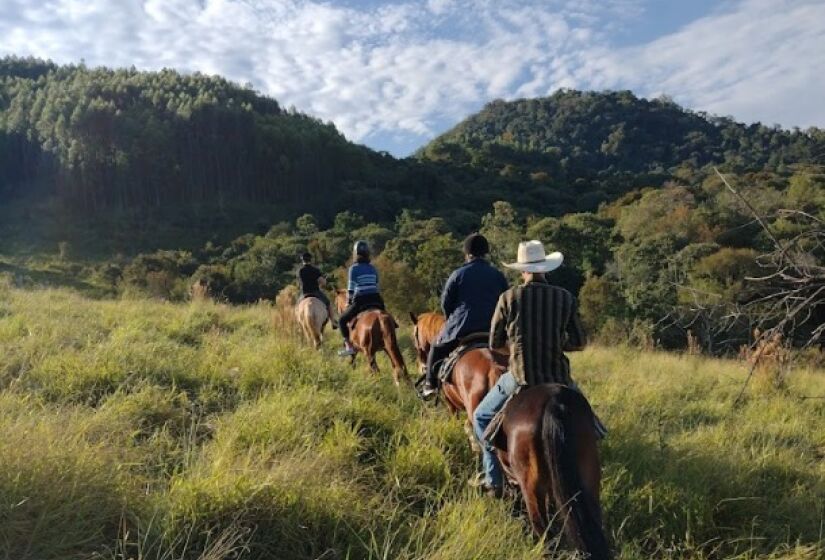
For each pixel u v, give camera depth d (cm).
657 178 11569
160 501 418
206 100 11412
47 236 8006
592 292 3438
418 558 381
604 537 347
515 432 414
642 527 502
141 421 599
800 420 852
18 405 571
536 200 10612
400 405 728
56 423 503
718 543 491
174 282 4541
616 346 1812
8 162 9844
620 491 535
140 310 1350
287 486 441
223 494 423
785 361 1057
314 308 1075
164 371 771
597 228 5375
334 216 10156
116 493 415
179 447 563
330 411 634
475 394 548
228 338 1091
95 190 9231
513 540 417
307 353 901
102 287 4719
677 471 577
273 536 416
